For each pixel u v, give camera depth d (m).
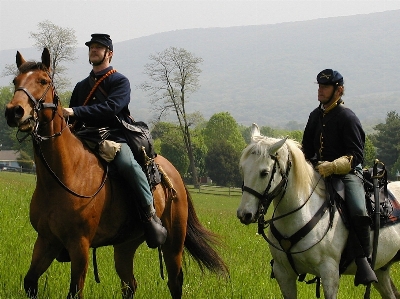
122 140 6.76
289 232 6.58
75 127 6.88
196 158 74.06
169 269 7.70
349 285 10.22
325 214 6.68
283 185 6.44
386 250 7.19
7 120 5.53
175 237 7.63
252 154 6.16
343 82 6.98
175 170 7.83
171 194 7.43
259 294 8.41
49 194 6.07
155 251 11.05
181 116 60.03
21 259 8.57
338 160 6.70
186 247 8.01
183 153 70.56
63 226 6.05
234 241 14.17
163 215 7.43
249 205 6.07
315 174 6.87
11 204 14.37
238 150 86.94
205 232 8.04
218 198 46.50
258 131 6.70
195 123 60.69
